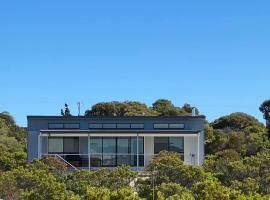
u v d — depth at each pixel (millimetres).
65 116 41594
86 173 24781
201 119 42219
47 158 28984
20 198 21516
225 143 50594
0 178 22625
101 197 20203
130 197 19578
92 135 40781
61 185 22094
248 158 27734
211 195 19828
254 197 19922
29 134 41156
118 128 41625
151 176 24094
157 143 41719
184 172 24062
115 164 40656
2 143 56938
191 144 41781
